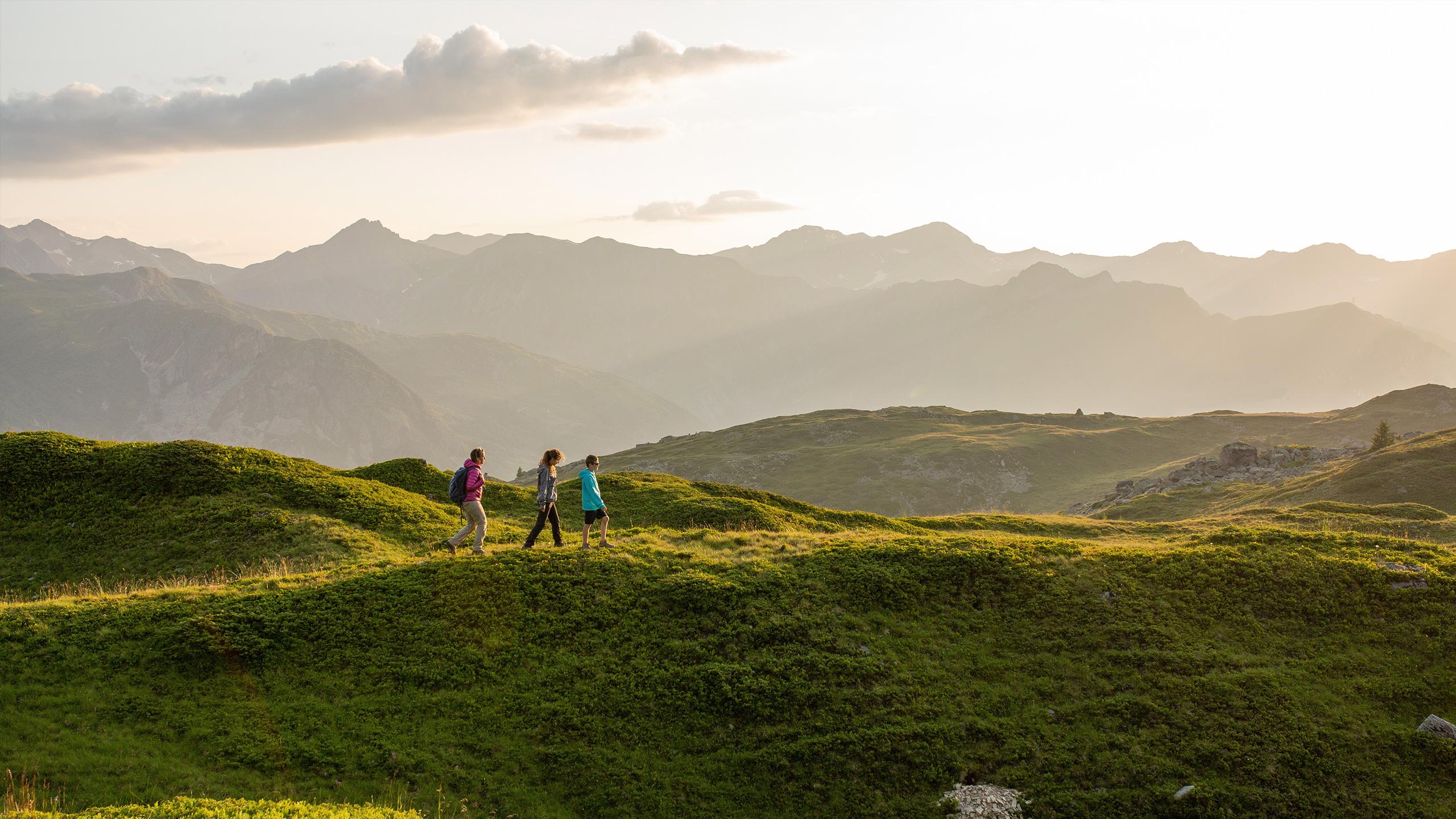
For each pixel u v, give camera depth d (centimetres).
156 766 1619
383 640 2127
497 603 2291
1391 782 1777
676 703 1986
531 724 1911
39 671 1880
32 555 3184
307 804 1521
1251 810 1709
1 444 3922
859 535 3272
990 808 1736
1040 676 2114
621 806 1720
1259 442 18950
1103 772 1814
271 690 1928
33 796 1468
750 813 1728
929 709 1983
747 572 2531
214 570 2945
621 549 2683
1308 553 2644
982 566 2578
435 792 1686
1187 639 2225
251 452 4103
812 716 1956
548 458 2755
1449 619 2220
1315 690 2020
